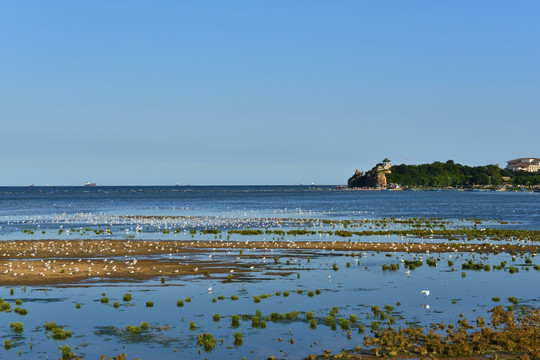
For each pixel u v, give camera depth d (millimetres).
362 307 43062
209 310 42188
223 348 34031
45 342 35094
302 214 157500
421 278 54219
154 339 35656
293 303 44250
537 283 51781
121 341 35281
